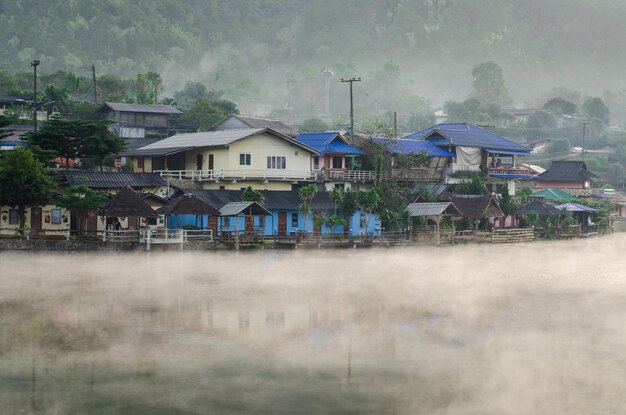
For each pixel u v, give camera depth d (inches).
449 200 7081.7
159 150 6968.5
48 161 5846.5
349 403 2331.4
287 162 6904.5
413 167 7632.9
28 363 2655.0
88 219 5689.0
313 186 6299.2
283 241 5866.1
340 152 7332.7
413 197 7017.7
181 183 6491.1
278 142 6855.3
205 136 7111.2
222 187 6624.0
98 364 2655.0
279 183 6865.2
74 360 2694.4
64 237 5246.1
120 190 5506.9
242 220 6072.8
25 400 2327.8
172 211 5452.8
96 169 6914.4
